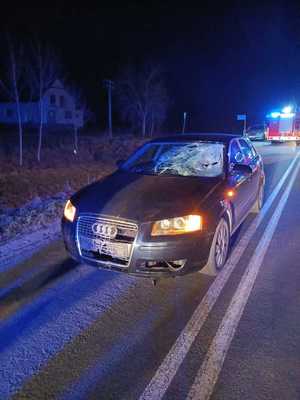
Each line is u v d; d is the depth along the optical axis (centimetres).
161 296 354
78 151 1827
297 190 871
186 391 235
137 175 456
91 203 375
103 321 311
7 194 901
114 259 349
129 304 339
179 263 348
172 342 283
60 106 4247
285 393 232
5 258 435
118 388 238
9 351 272
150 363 260
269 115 2698
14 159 1415
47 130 3256
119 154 1889
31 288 366
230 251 467
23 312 324
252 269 414
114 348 277
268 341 284
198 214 356
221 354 269
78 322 310
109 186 418
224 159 475
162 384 241
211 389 236
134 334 294
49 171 1246
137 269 342
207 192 399
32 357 266
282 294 358
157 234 338
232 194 436
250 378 245
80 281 383
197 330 299
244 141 602
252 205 598
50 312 324
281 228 562
